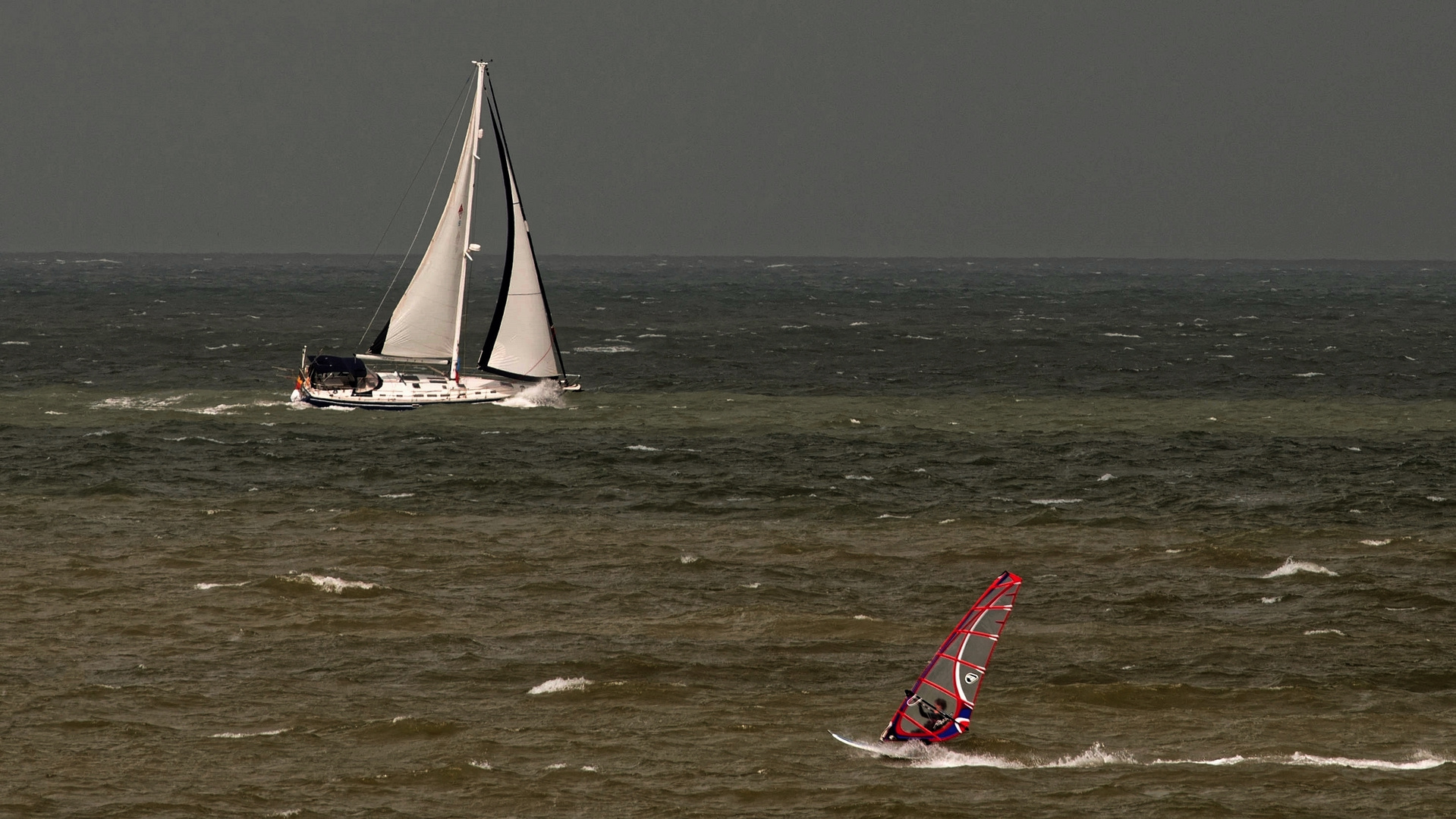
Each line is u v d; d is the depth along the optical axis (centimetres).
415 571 13988
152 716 9638
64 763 8706
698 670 10912
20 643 11288
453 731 9369
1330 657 11400
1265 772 8612
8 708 9706
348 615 12288
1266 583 13812
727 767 8712
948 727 9138
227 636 11600
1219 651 11600
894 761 8838
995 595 9194
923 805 8038
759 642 11725
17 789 8250
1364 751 9100
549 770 8656
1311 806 8019
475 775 8525
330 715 9712
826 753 8994
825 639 11831
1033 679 10819
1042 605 13025
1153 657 11425
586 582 13662
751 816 7925
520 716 9744
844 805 8081
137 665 10781
